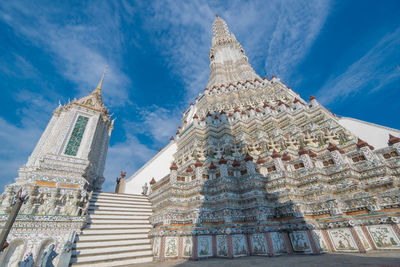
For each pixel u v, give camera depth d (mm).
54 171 11938
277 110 19281
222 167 12227
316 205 9891
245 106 26234
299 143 15062
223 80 36031
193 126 19797
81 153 14000
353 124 17875
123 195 16156
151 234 11086
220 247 9664
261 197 10766
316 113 16906
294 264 6352
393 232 7699
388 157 10578
